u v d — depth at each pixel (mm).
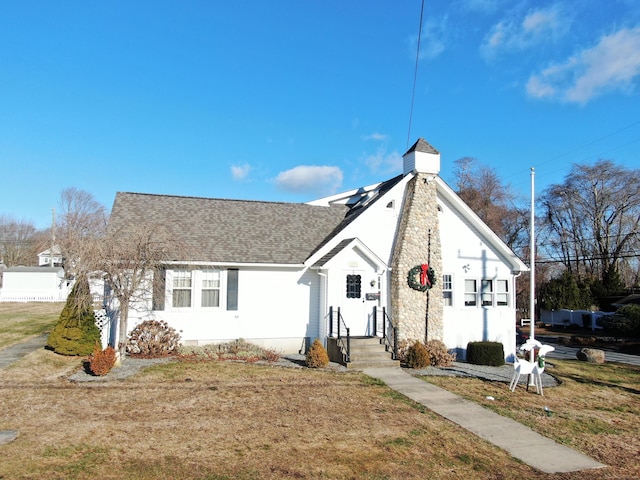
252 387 12633
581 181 47031
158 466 7457
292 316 18609
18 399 10930
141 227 16000
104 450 8023
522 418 11047
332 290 18125
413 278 18500
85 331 15969
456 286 20375
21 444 8156
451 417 10836
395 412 10984
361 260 18500
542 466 8273
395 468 7836
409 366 16484
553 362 20875
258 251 18625
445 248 20359
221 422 9703
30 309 35125
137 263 14891
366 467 7809
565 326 41938
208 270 17828
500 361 18297
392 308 18594
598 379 16750
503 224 49094
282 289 18594
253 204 22219
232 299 17969
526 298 47156
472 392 13352
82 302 15180
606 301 42938
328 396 12078
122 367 14328
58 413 9961
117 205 19578
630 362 22344
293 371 14812
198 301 17625
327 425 9797
